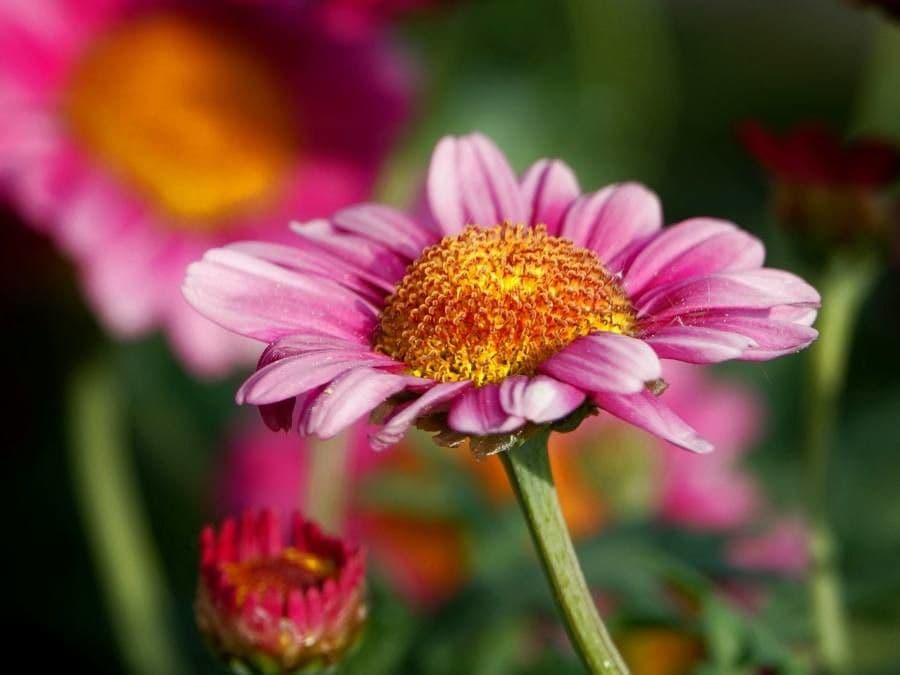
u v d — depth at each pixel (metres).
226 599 0.22
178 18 0.32
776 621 0.27
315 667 0.22
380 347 0.21
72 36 0.32
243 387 0.20
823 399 0.27
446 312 0.21
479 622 0.28
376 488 0.30
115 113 0.32
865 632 0.29
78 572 0.35
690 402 0.34
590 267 0.21
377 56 0.33
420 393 0.20
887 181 0.27
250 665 0.22
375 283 0.22
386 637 0.27
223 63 0.32
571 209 0.22
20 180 0.30
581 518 0.32
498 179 0.23
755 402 0.35
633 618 0.26
